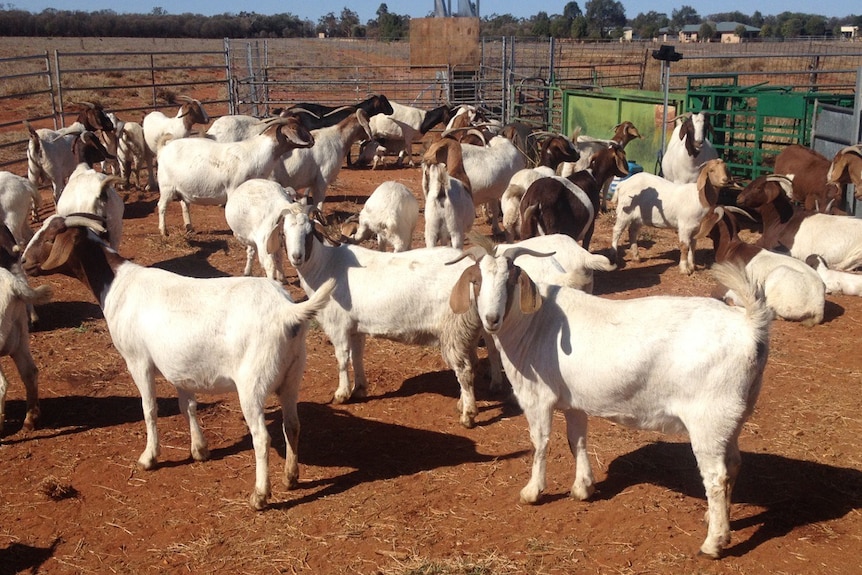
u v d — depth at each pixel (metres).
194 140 12.71
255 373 5.73
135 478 6.43
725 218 10.21
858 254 10.65
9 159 20.11
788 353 8.61
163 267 11.89
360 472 6.46
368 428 7.23
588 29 86.00
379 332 7.34
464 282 5.50
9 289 6.79
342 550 5.41
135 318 6.16
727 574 4.97
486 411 7.54
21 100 32.09
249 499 6.07
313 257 7.32
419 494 6.09
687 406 5.01
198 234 13.90
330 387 8.10
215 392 6.14
